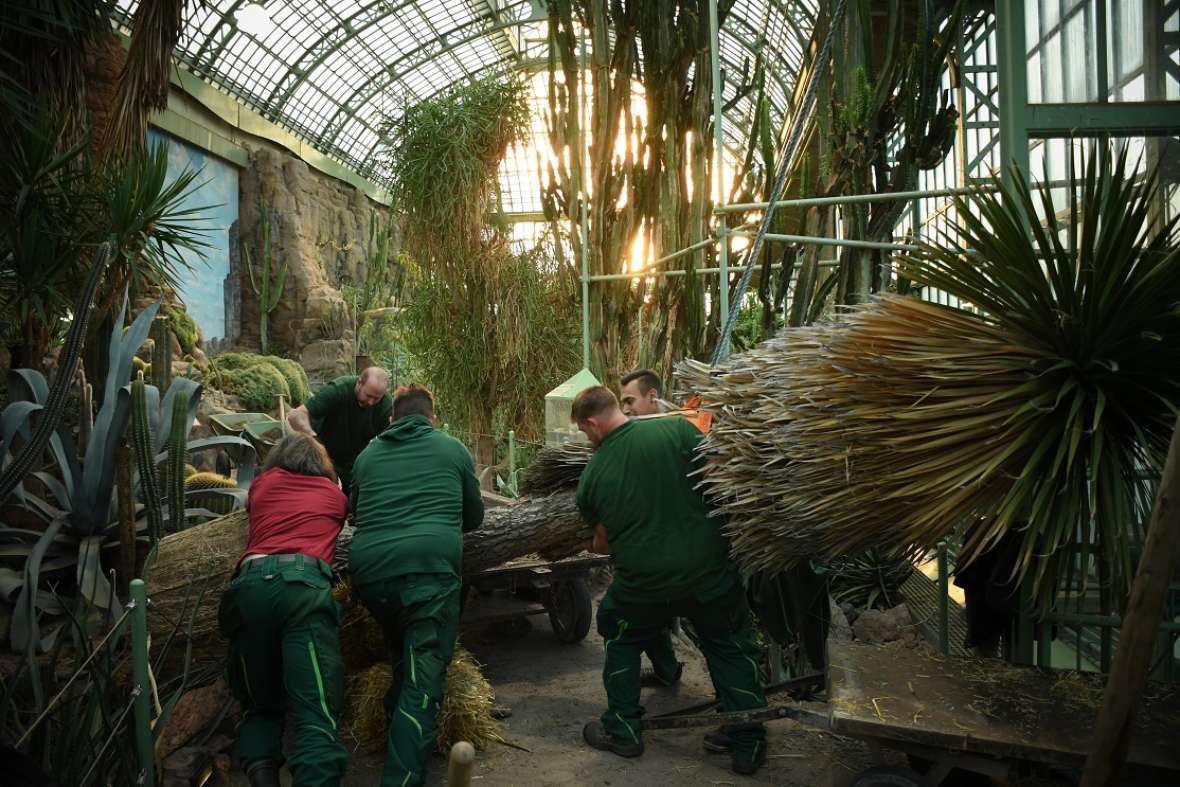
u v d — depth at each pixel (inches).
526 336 392.8
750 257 135.0
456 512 116.8
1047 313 83.4
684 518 107.7
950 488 79.3
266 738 101.8
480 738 118.6
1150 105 114.9
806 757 114.9
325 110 1194.6
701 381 117.3
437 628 108.9
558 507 138.3
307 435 119.1
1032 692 88.7
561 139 246.5
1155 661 105.7
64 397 134.0
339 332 1079.6
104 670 101.5
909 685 90.2
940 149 134.4
